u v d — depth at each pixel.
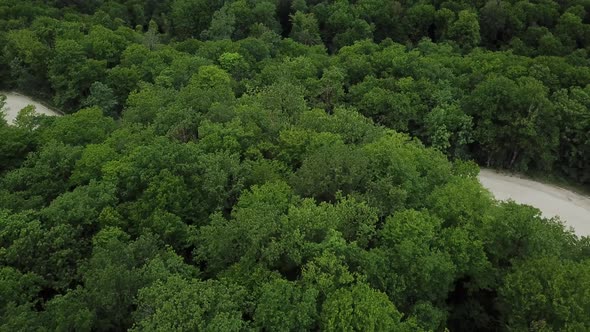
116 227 47.22
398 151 54.22
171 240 48.28
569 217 73.62
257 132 61.03
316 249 40.88
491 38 114.44
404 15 119.94
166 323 33.75
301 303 36.75
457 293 50.41
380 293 38.66
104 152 58.03
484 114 79.06
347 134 61.53
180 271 41.69
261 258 40.72
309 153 56.56
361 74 92.31
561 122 78.94
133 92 80.50
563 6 115.38
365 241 43.75
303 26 116.06
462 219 47.53
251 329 35.72
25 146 64.94
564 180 81.25
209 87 78.19
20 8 113.31
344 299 36.66
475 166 61.59
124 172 53.12
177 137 62.31
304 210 42.78
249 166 54.12
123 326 39.41
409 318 39.91
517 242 46.28
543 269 41.03
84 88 91.81
